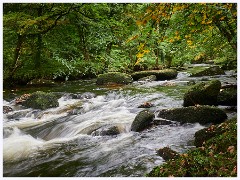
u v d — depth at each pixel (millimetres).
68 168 5145
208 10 4484
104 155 5559
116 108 9156
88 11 15258
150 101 9578
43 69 14914
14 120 8742
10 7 14891
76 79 16531
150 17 4418
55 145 6441
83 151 5906
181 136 6145
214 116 6805
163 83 13336
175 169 4012
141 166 4875
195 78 14945
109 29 14836
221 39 10156
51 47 14906
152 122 7000
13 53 14766
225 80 13055
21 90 12977
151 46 4961
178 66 23812
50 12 14438
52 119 8570
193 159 4098
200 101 8203
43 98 9820
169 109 7254
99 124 7270
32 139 7102
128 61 20219
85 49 17297
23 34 13938
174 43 8375
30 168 5277
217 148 4262
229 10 4621
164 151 5172
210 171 3727
